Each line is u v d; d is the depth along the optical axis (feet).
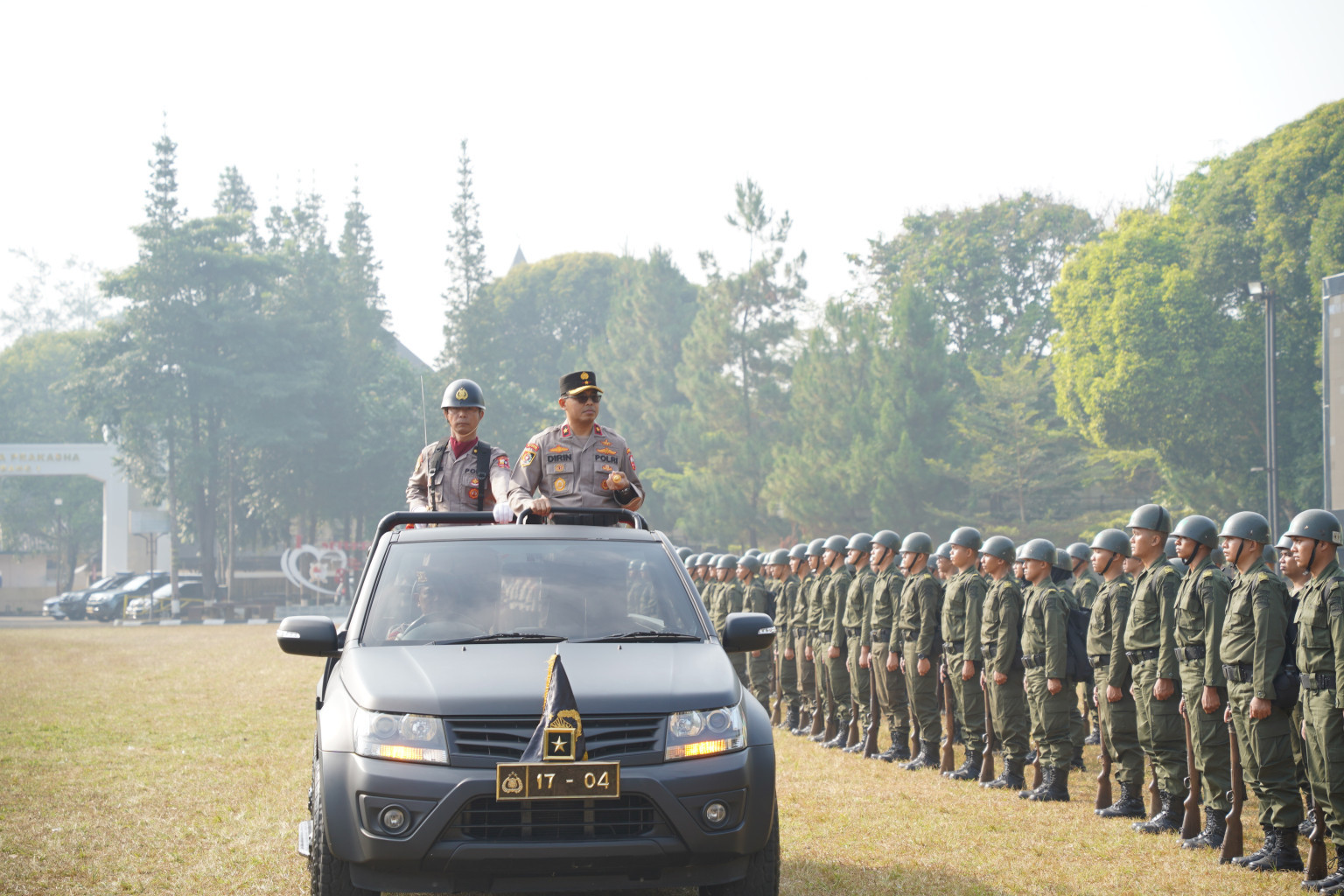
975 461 153.89
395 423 217.36
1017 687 32.07
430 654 17.37
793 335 187.11
